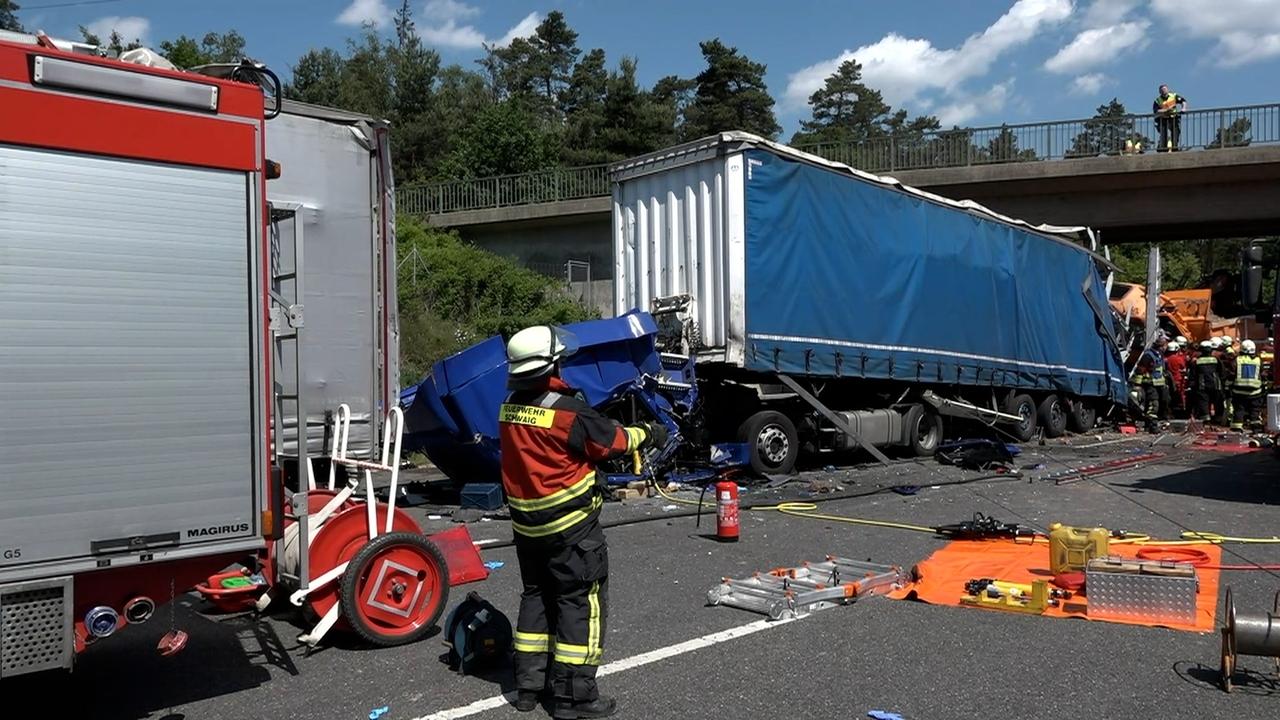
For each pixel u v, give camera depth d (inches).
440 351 847.1
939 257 582.2
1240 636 181.2
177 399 169.0
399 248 994.1
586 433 170.7
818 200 495.5
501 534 352.8
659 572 288.5
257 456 177.8
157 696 191.0
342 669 204.5
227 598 248.1
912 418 573.9
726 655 209.8
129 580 166.6
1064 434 750.5
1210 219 973.2
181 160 170.7
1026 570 281.3
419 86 2230.6
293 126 325.4
